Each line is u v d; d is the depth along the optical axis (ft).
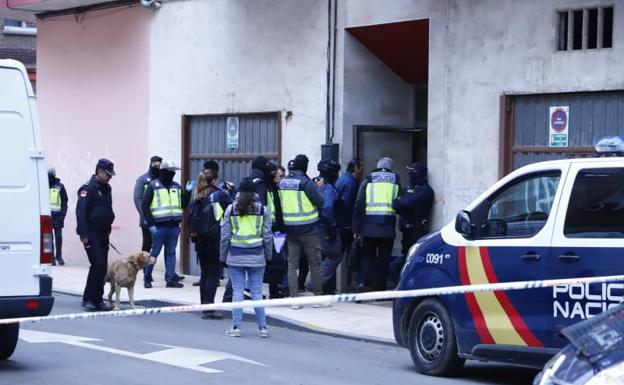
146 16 95.86
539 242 42.96
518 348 43.32
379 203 72.79
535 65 66.74
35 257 47.34
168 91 93.71
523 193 44.45
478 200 46.14
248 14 86.02
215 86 89.15
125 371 47.03
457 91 71.00
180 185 90.68
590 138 64.54
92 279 71.26
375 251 73.97
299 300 36.27
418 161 82.07
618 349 23.16
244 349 55.16
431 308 47.42
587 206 41.86
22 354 51.47
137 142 96.94
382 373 48.47
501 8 68.44
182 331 61.82
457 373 47.26
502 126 68.44
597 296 40.70
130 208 97.55
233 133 88.22
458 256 46.14
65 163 105.29
